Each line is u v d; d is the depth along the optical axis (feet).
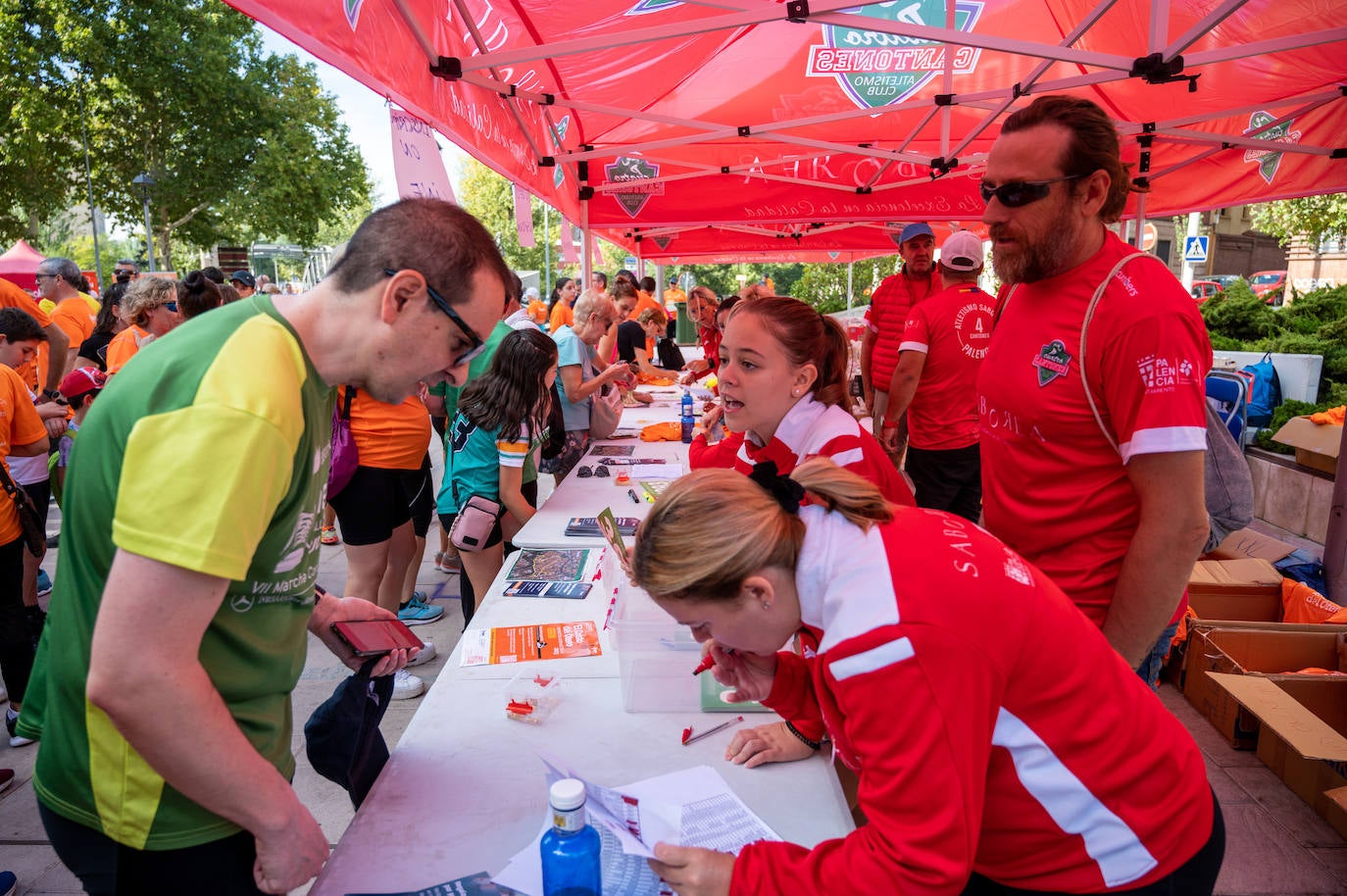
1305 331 26.27
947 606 2.93
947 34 9.73
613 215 23.45
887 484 6.27
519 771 4.70
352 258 3.48
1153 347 4.86
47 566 16.44
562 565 8.31
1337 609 11.25
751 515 3.06
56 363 16.40
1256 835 8.29
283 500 3.50
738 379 6.37
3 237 91.50
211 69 83.66
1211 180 22.03
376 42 7.29
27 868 7.86
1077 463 5.43
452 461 10.49
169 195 87.97
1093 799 3.25
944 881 2.84
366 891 3.72
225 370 3.15
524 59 9.09
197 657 3.15
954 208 23.73
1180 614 5.98
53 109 81.46
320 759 4.45
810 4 8.92
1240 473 11.26
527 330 9.81
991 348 6.06
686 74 17.02
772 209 23.65
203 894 3.60
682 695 5.41
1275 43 9.23
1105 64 9.75
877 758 2.93
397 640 4.85
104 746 3.40
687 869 3.29
